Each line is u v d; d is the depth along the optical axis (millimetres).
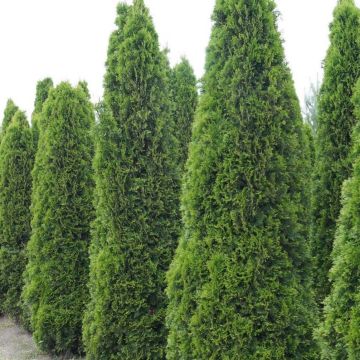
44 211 9734
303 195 6035
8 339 11453
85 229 9656
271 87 5727
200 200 5875
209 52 6070
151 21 8078
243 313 5586
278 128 5742
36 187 10445
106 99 7797
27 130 12672
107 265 7641
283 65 5973
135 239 7609
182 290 5988
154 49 7918
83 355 9688
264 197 5684
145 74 7777
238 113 5773
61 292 9555
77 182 9703
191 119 12141
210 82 5957
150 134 7746
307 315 5742
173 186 7906
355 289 4512
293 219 5758
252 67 5789
